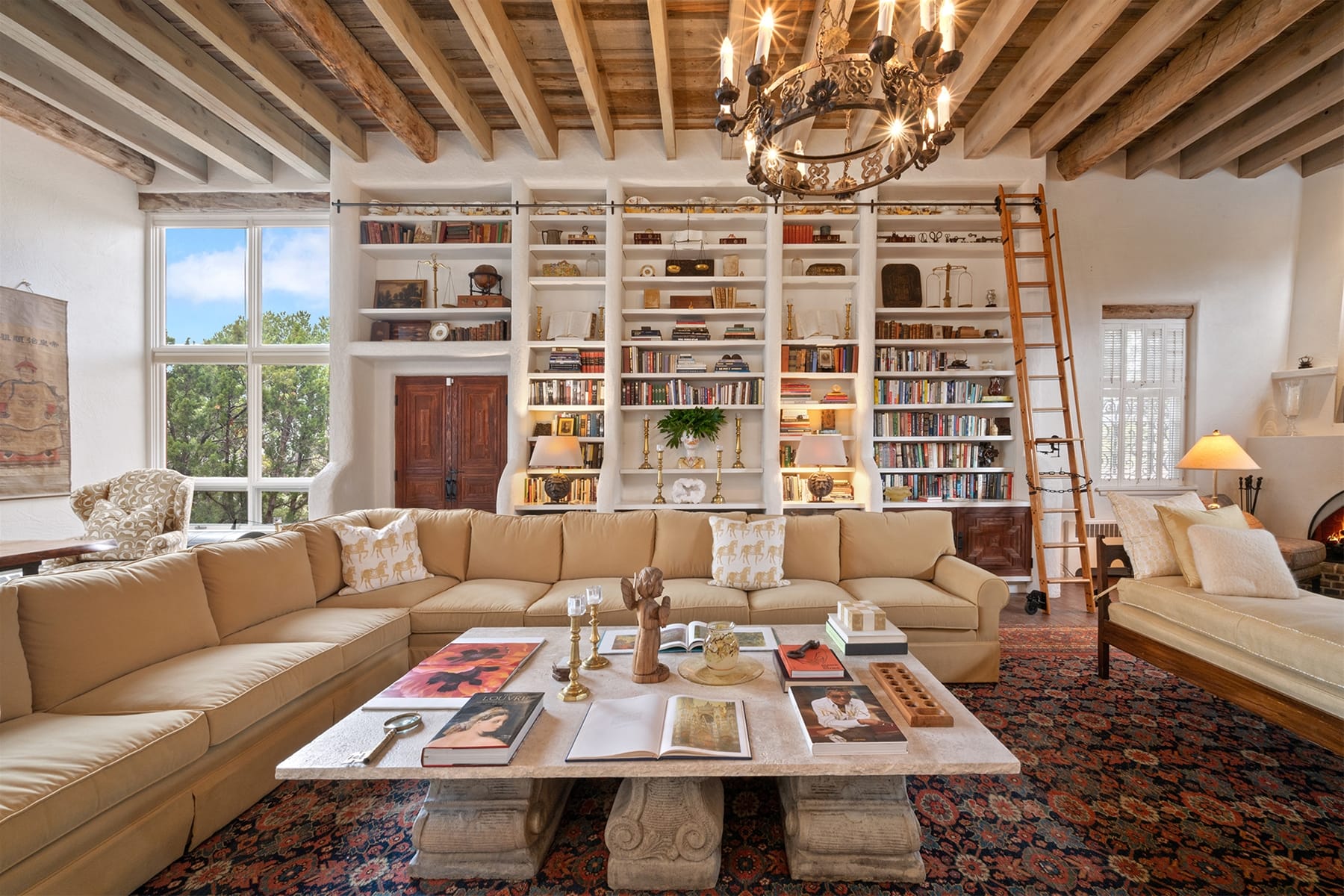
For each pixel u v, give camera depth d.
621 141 4.53
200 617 2.19
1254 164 4.70
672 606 2.71
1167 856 1.58
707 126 4.48
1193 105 4.15
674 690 1.82
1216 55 3.25
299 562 2.72
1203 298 4.88
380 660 2.51
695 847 1.47
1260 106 4.09
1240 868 1.54
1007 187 4.61
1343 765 2.04
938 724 1.58
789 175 1.96
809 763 1.40
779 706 1.70
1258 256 4.88
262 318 5.36
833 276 4.64
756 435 4.92
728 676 1.88
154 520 3.84
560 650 2.18
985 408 4.89
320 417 5.35
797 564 3.18
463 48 3.52
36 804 1.23
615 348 4.52
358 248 4.71
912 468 4.68
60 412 4.58
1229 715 2.44
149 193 5.18
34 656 1.70
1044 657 3.14
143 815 1.49
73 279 4.70
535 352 4.78
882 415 4.71
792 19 3.11
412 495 5.12
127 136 4.30
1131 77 3.39
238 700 1.76
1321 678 1.86
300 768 1.39
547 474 4.66
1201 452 3.95
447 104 3.71
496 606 2.73
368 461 4.95
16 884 1.20
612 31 3.34
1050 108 4.23
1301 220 4.86
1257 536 2.50
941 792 1.89
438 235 4.77
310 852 1.63
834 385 4.89
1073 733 2.28
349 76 3.45
